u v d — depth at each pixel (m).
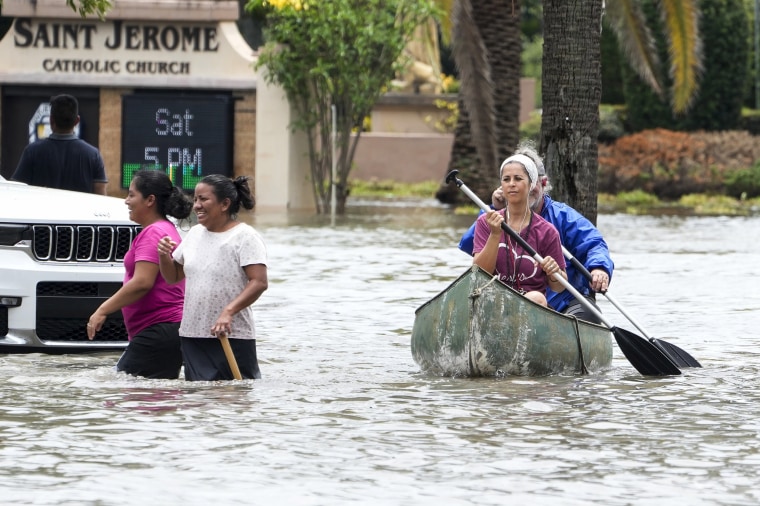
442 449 21.14
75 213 30.48
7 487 18.56
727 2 121.50
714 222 80.94
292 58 83.75
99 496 18.12
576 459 20.53
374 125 126.44
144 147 86.00
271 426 22.81
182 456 20.48
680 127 121.50
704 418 23.89
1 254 29.84
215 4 85.56
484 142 62.38
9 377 27.52
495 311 28.20
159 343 27.39
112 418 23.31
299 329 35.81
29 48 86.12
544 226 29.88
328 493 18.38
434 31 101.06
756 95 134.00
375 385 27.22
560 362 28.77
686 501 18.14
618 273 50.66
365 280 47.06
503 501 18.03
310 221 76.19
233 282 26.64
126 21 85.94
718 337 35.09
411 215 82.88
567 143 40.34
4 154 86.69
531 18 178.88
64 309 30.17
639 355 28.98
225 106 85.44
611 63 130.00
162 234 27.14
